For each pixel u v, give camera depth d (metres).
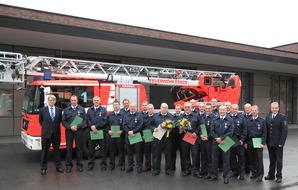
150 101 15.95
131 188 6.25
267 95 23.19
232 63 19.16
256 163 7.08
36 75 8.63
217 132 6.82
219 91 12.38
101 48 14.27
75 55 15.05
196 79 12.55
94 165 8.16
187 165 7.31
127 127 7.48
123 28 14.37
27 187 6.26
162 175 7.31
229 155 6.80
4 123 13.50
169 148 7.30
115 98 9.34
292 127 22.03
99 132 7.55
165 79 11.18
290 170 8.12
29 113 8.12
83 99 8.77
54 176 7.08
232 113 7.16
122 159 7.72
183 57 16.84
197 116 7.25
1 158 9.02
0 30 10.75
